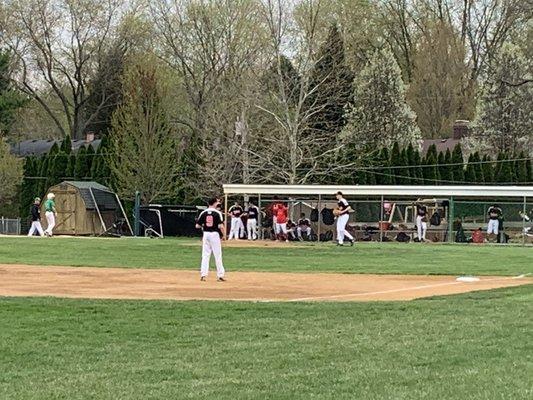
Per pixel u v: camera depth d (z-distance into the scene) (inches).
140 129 2186.3
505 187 1824.6
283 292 788.6
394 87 2532.0
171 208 2060.8
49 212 1840.6
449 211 1843.0
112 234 2049.7
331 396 347.9
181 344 498.3
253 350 469.4
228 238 1844.2
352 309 636.7
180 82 2645.2
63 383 392.2
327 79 2158.0
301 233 1843.0
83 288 810.8
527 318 567.8
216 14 2529.5
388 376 382.6
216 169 2117.4
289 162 2103.8
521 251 1412.4
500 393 342.0
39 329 550.9
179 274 968.9
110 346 495.2
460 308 633.0
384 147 2287.2
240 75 2285.9
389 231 1841.8
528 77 2588.6
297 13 2188.7
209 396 354.3
